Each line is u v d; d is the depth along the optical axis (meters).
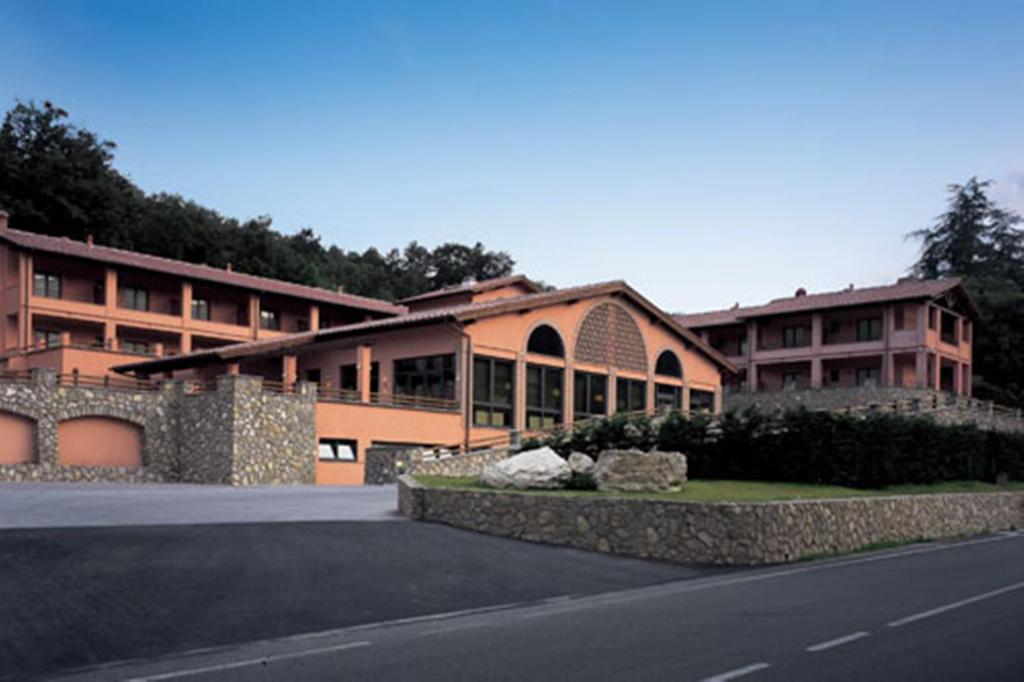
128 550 11.87
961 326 57.44
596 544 15.03
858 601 10.56
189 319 46.97
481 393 34.56
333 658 7.33
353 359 36.78
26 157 60.41
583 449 24.17
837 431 21.84
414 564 12.35
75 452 28.58
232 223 78.12
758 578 12.68
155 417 29.97
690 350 45.34
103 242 62.31
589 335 39.44
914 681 6.71
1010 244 83.88
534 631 8.56
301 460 29.11
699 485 19.50
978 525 23.56
